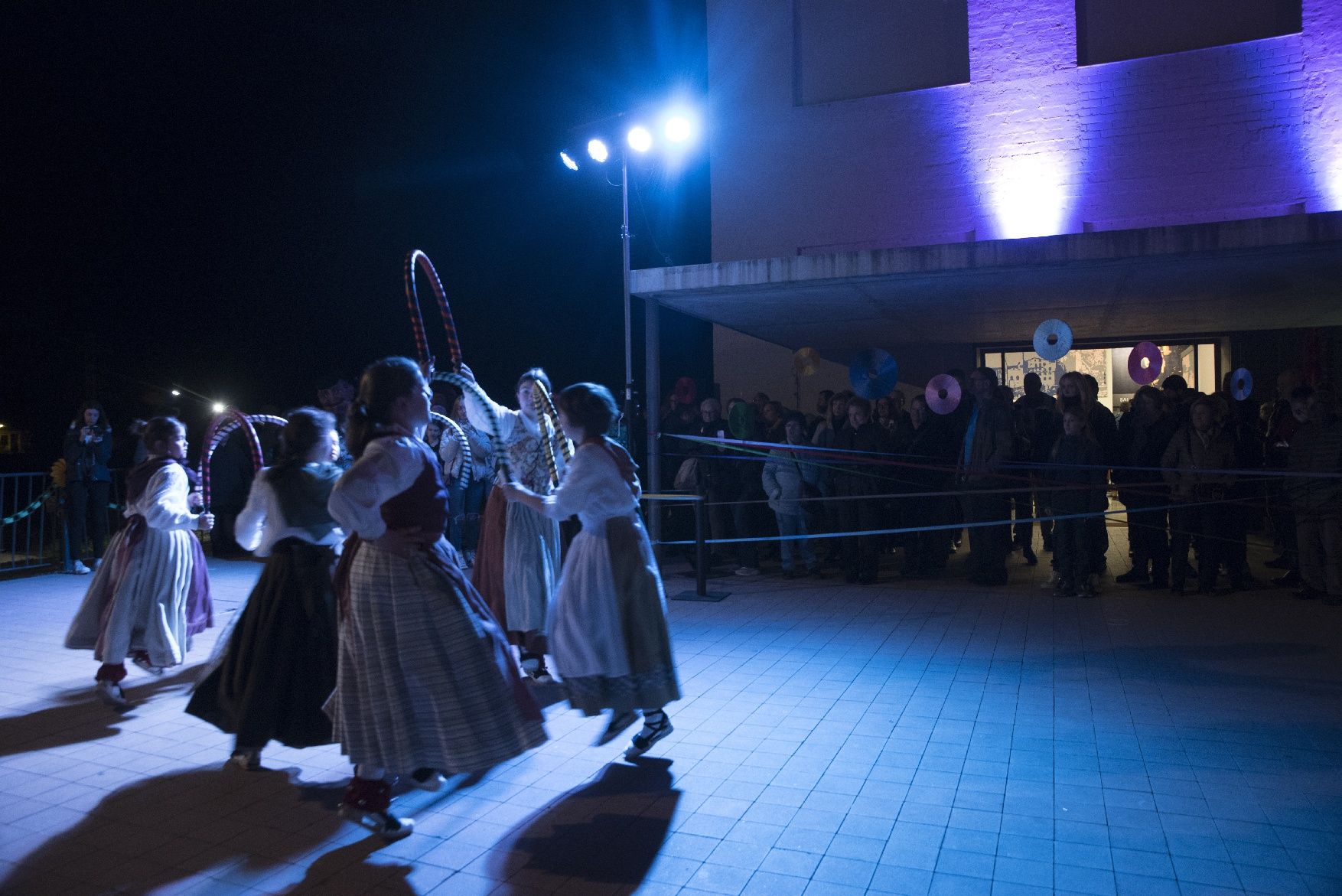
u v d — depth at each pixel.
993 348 14.03
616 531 4.02
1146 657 5.85
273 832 3.55
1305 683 5.21
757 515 10.45
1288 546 8.30
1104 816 3.56
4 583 9.55
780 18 13.90
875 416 10.58
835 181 13.62
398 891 3.08
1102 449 8.20
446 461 9.42
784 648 6.25
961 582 8.89
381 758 3.29
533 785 3.95
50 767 4.25
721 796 3.81
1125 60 12.43
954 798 3.75
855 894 3.02
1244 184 11.98
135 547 5.14
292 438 4.09
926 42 13.27
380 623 3.29
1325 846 3.28
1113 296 10.08
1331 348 12.70
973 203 13.02
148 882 3.16
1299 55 11.77
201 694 4.12
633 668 3.98
